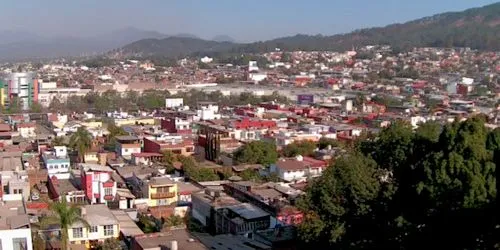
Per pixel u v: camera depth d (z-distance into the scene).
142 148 125.88
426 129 54.72
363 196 49.50
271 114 182.25
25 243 52.56
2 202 67.12
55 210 58.38
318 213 51.53
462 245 41.44
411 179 48.12
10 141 137.38
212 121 161.12
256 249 55.41
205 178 95.12
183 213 77.44
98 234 65.31
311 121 166.12
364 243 48.28
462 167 42.59
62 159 105.19
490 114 175.62
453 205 41.56
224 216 66.88
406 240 44.31
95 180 82.56
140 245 55.47
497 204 39.75
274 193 76.94
